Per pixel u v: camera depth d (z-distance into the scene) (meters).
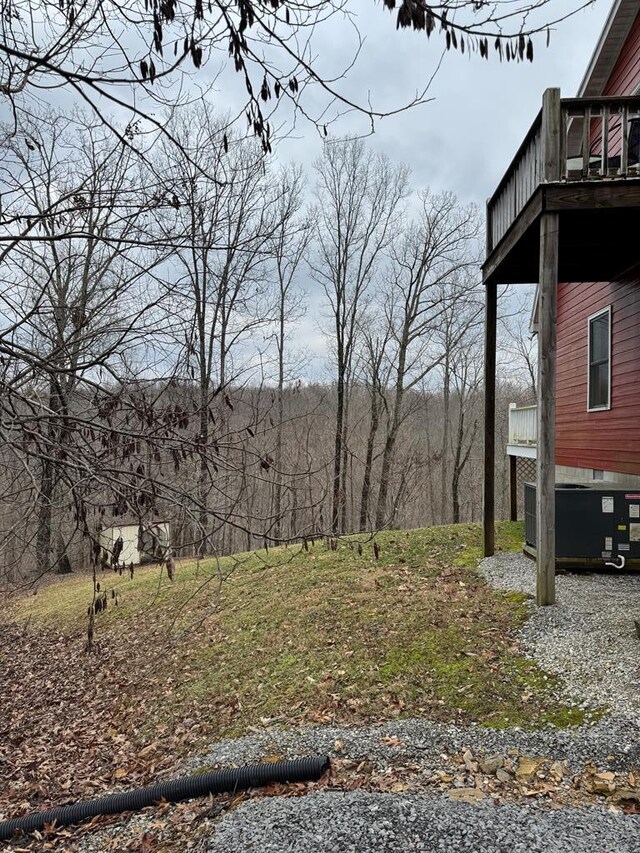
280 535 4.48
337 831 3.17
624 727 3.94
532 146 6.05
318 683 5.69
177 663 7.70
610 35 8.63
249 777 4.08
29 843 4.07
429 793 3.53
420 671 5.41
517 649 5.37
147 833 3.81
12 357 2.92
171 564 2.67
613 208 5.57
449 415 31.55
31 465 3.09
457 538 10.09
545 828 3.01
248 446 3.75
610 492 6.97
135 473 2.79
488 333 8.05
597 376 9.78
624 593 6.21
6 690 8.60
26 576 3.64
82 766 5.74
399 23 1.95
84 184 3.13
